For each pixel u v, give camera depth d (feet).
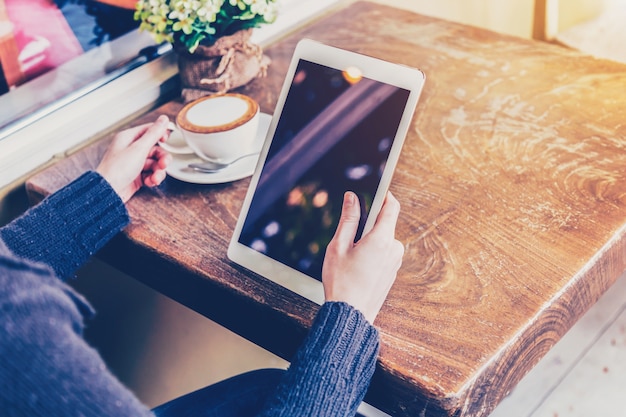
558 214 2.82
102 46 3.86
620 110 3.44
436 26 4.47
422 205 2.93
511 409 5.05
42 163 3.61
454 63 3.99
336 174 2.60
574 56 3.98
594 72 3.80
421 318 2.39
